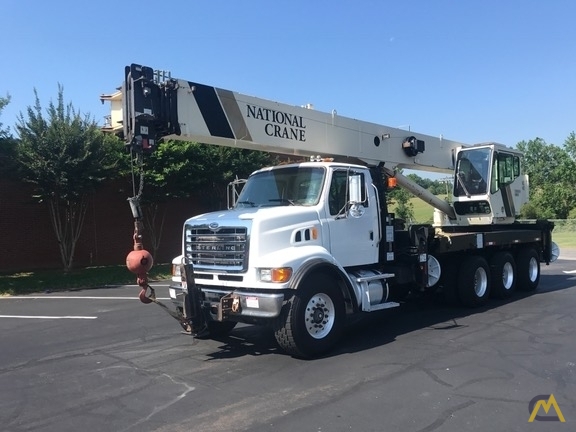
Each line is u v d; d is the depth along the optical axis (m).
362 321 9.32
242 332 8.58
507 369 6.20
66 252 18.00
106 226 20.41
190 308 7.07
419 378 5.89
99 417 4.97
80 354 7.42
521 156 13.39
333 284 7.16
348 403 5.16
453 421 4.68
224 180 20.36
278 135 8.45
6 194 18.00
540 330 8.33
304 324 6.72
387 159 10.41
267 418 4.82
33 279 16.25
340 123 9.47
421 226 9.63
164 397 5.47
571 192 59.06
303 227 7.19
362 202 7.93
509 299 11.63
